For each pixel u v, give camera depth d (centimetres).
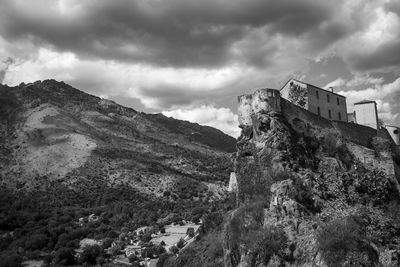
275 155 4850
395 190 5312
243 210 4625
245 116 5469
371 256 3875
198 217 14588
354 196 4756
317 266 3794
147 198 18950
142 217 15675
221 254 5156
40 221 14500
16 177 19875
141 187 19975
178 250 10519
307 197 4459
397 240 4212
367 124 6550
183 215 15450
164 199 18925
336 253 3769
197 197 19488
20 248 12081
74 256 11800
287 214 4266
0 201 16288
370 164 5475
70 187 19088
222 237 5138
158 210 16588
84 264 11200
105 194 18562
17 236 13012
